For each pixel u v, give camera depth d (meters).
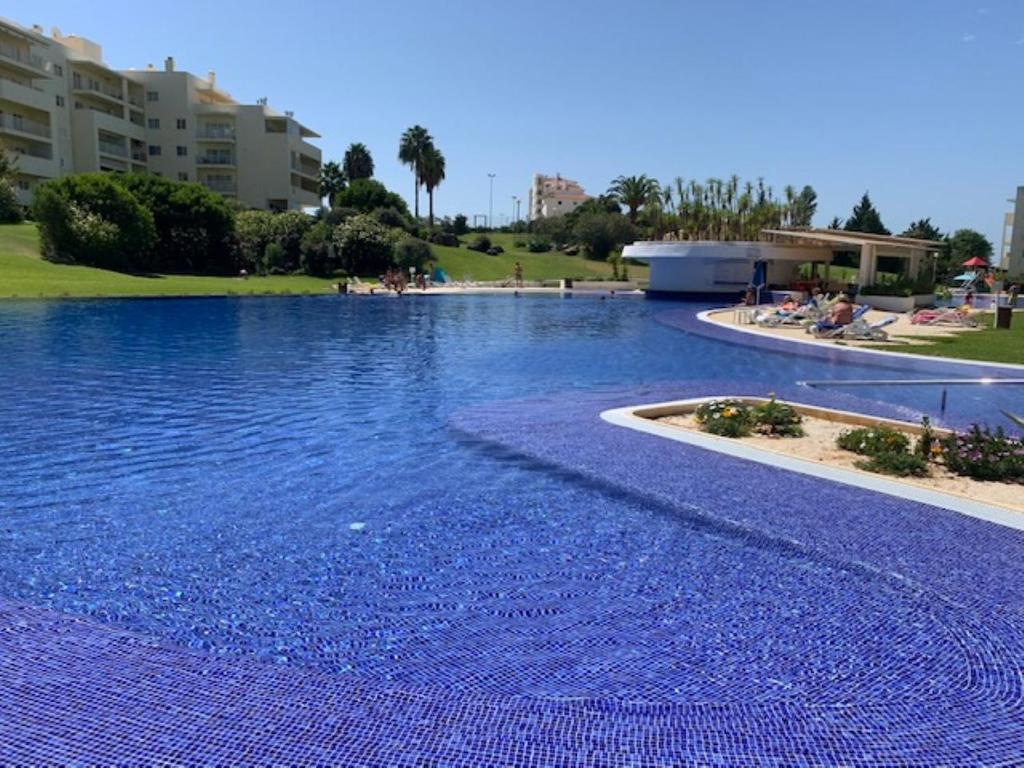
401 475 7.10
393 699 3.37
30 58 58.53
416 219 76.56
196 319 22.69
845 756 2.98
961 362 14.58
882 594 4.55
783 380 13.01
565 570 4.98
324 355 15.70
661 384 12.44
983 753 3.01
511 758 2.91
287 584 4.77
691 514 5.93
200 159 71.50
